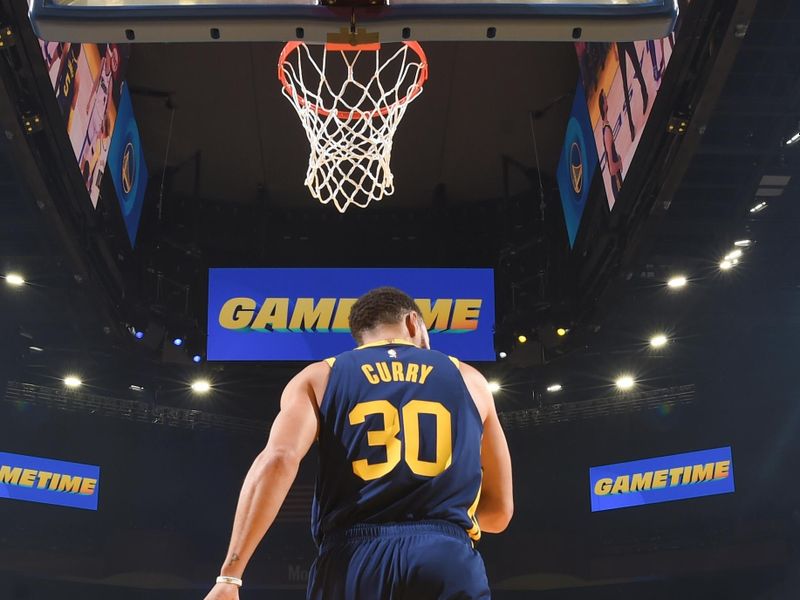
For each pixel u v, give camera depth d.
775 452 19.20
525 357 17.06
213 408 20.28
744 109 12.23
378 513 2.17
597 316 15.52
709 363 18.58
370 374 2.37
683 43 9.91
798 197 13.93
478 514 2.54
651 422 20.25
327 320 16.55
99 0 4.79
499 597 20.23
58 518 19.80
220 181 17.59
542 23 4.77
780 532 18.95
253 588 20.03
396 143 16.69
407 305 2.61
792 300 16.25
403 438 2.25
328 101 15.60
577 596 20.52
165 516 20.50
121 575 19.59
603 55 12.66
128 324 15.73
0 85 10.05
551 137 16.45
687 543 19.66
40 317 15.70
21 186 11.80
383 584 2.07
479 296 16.67
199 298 17.47
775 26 11.27
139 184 15.74
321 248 18.44
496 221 18.30
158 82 14.91
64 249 12.84
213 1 4.73
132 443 20.53
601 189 13.88
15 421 19.25
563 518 20.45
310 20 4.77
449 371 2.43
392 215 18.53
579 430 20.75
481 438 2.39
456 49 14.48
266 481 2.14
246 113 15.76
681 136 11.12
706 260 14.87
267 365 16.91
